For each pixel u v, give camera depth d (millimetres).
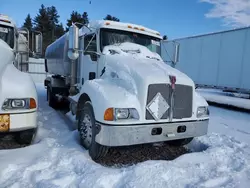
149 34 4906
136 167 2758
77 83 5434
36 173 2566
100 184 2416
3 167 2691
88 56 4758
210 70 11367
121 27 4535
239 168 3086
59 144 3639
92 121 3299
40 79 17312
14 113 3178
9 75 3447
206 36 11508
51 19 48781
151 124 3061
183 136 3395
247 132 5344
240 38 9797
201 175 2789
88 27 4477
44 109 6969
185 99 3354
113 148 3842
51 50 8305
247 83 9531
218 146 3801
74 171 2740
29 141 3676
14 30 5027
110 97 3023
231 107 9289
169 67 3818
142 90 3057
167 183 2529
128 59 3842
